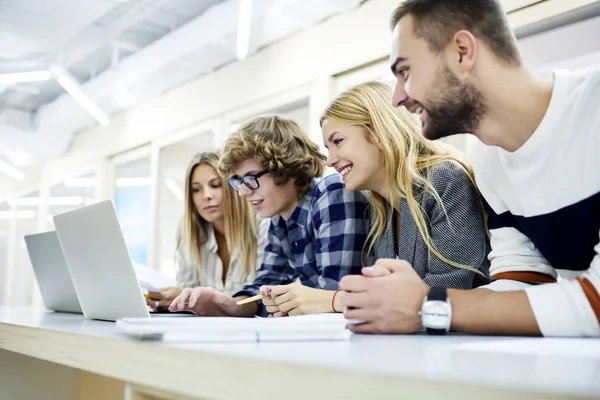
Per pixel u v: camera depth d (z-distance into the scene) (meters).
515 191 1.00
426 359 0.50
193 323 0.65
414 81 0.91
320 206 1.53
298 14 3.58
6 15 4.13
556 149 0.91
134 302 1.09
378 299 0.83
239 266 2.14
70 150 6.89
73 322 1.11
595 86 0.87
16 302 8.07
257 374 0.47
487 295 0.81
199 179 2.15
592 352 0.57
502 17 0.88
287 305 1.20
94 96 5.22
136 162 6.28
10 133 6.23
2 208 8.38
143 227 6.14
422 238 1.25
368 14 3.37
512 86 0.89
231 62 4.47
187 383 0.54
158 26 4.53
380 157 1.36
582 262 0.97
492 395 0.35
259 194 1.69
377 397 0.39
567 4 2.41
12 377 1.40
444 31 0.87
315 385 0.43
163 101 5.28
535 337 0.76
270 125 1.73
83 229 1.17
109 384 1.39
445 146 1.37
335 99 1.41
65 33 4.42
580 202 0.92
